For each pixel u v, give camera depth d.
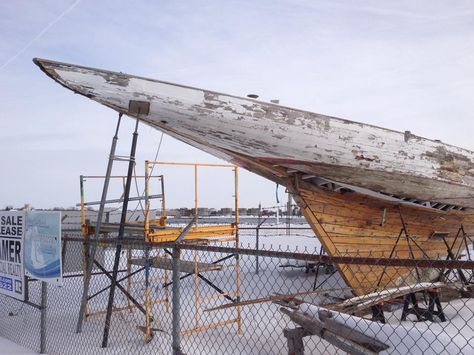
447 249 10.02
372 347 4.17
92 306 7.78
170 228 6.20
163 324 6.49
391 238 9.12
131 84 5.89
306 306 5.05
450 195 8.75
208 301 7.78
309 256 3.15
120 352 5.21
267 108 6.77
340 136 7.27
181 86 6.23
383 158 7.65
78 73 5.60
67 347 5.46
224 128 6.66
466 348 3.75
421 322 6.01
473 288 7.83
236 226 6.71
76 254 10.60
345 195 8.34
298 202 8.05
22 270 5.66
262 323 6.40
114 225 6.64
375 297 6.30
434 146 8.29
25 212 5.67
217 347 5.32
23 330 6.36
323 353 5.07
